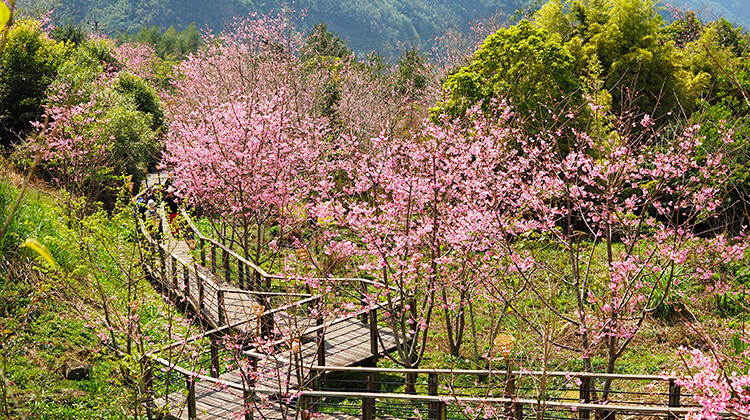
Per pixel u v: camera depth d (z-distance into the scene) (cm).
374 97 2575
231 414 845
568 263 1303
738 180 1373
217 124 1441
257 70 2106
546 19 2631
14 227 1083
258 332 937
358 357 1085
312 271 1072
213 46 2306
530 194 973
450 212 1026
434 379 859
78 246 983
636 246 1348
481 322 1281
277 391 833
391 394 800
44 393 840
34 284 1009
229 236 1791
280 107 1497
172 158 1514
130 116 2170
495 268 1038
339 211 1039
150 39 8888
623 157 915
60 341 970
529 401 745
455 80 1933
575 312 1141
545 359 712
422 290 1096
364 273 1354
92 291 981
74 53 2794
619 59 2362
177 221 1255
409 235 989
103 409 831
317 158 1568
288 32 2330
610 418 840
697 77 2389
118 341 973
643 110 2336
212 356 954
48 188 1711
